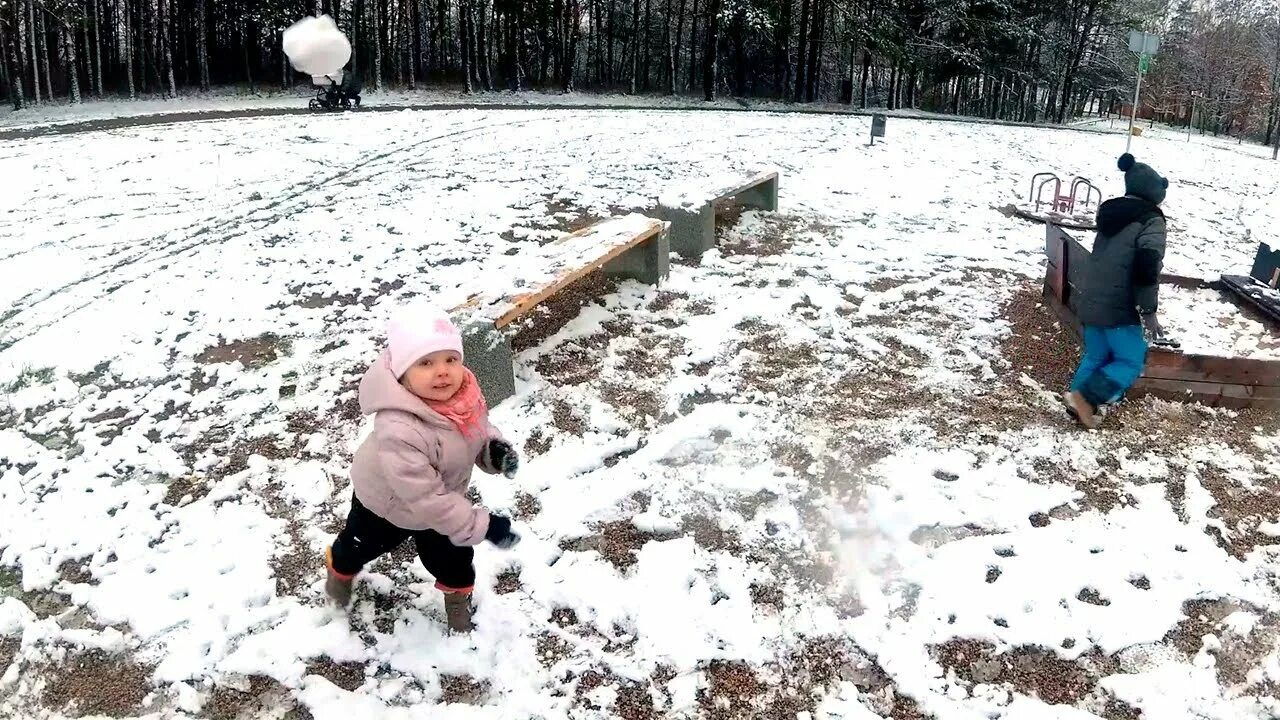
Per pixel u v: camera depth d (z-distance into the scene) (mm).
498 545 2662
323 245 7215
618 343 5359
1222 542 3537
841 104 37438
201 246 7121
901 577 3271
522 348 5203
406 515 2557
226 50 28422
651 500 3721
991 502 3750
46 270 6383
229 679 2717
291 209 8414
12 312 5582
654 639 2928
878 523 3590
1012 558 3373
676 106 30656
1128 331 4277
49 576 3139
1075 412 4457
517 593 3129
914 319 6012
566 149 12688
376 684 2719
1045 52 41125
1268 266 6434
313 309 5805
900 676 2793
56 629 2879
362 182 9727
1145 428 4445
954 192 11031
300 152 11477
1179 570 3316
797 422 4465
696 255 7234
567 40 34469
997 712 2672
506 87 33500
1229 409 4676
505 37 33812
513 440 4148
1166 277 6797
